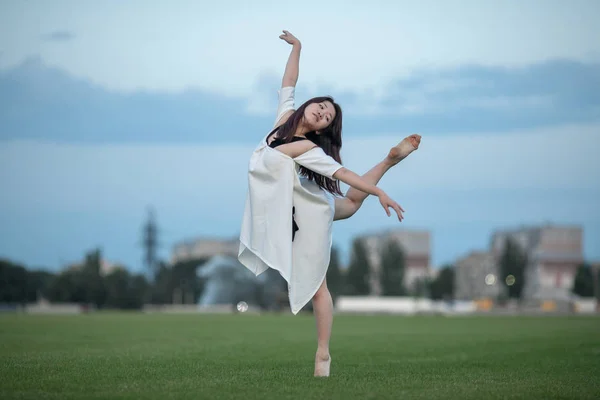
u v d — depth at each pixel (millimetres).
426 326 33656
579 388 7957
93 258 125938
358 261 151375
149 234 160000
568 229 168375
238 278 116188
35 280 122812
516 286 150875
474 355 13992
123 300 124125
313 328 28188
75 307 88625
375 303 90938
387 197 8133
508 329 29547
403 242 187750
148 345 15969
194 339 19016
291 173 8359
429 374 9562
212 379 8258
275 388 7426
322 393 7082
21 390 7188
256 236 8398
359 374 9250
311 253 8430
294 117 8625
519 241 179000
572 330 28438
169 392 7062
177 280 153125
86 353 12891
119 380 8078
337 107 8742
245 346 16031
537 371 10273
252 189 8484
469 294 193000
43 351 13414
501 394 7305
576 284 157625
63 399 6613
